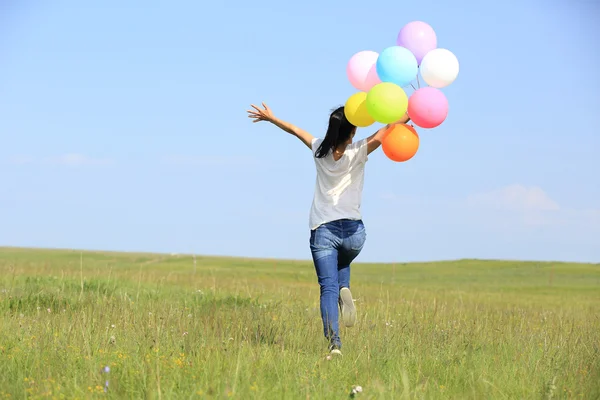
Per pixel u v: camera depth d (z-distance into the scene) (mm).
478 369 6023
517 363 6410
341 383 5234
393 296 16281
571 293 26406
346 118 6348
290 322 8094
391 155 6359
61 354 5805
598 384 5414
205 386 4816
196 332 7004
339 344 6449
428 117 6109
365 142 6441
